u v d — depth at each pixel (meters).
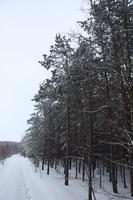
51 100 20.56
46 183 18.61
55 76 16.23
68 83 11.37
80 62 7.18
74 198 12.80
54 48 16.83
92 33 6.54
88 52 6.94
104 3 6.55
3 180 21.42
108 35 6.31
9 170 32.97
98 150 21.50
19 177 23.80
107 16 6.37
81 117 19.00
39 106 28.66
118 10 6.61
